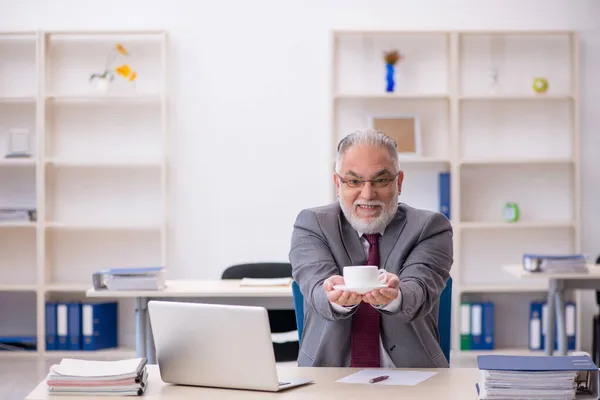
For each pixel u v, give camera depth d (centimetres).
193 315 252
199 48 702
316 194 706
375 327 289
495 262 713
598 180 705
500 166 709
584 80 704
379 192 289
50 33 680
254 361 247
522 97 677
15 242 714
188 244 704
